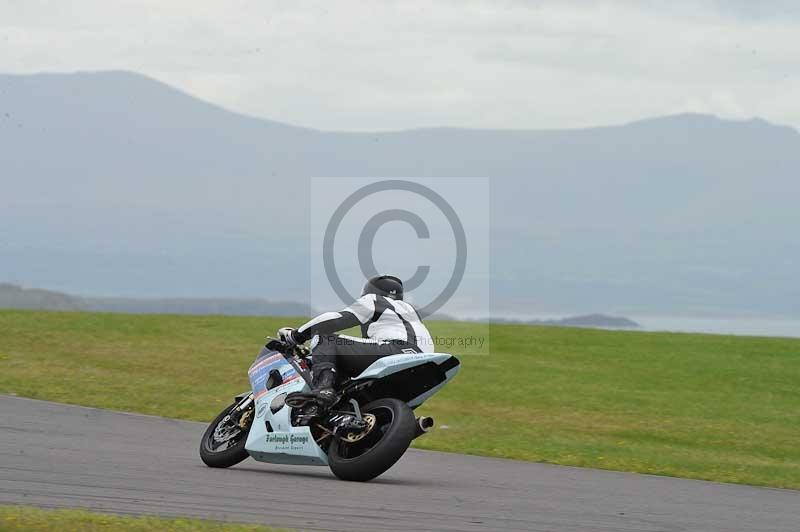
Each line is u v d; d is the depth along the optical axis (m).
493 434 42.78
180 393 50.19
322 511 21.03
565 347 78.44
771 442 45.31
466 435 41.69
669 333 89.50
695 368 70.38
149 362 62.19
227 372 60.06
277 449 27.05
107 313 84.88
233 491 23.23
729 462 37.47
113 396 46.94
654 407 54.78
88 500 20.81
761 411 54.94
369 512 21.14
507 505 23.25
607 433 45.81
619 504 24.53
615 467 33.44
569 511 22.91
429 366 26.55
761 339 85.94
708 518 22.97
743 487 29.70
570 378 64.19
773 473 34.25
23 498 20.59
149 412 43.06
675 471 33.00
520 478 28.95
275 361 28.03
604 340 82.88
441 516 21.11
